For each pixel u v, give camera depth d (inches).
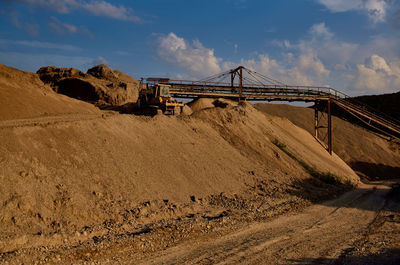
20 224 433.4
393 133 2174.0
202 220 637.9
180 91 1704.0
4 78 1149.7
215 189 848.3
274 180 1082.1
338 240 607.5
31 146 582.2
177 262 442.0
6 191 462.3
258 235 604.1
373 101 3747.5
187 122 1198.3
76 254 422.9
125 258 441.7
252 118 1590.8
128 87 1673.2
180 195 737.6
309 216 807.1
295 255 498.6
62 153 621.0
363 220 808.3
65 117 958.4
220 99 1884.8
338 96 2178.9
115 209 573.0
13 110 948.0
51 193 514.3
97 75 1857.8
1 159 507.8
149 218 593.0
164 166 812.0
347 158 2488.9
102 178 632.4
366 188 1504.7
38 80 1348.4
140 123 966.4
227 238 571.8
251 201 844.6
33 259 388.2
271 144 1397.6
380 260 489.4
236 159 1109.1
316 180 1273.4
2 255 376.5
